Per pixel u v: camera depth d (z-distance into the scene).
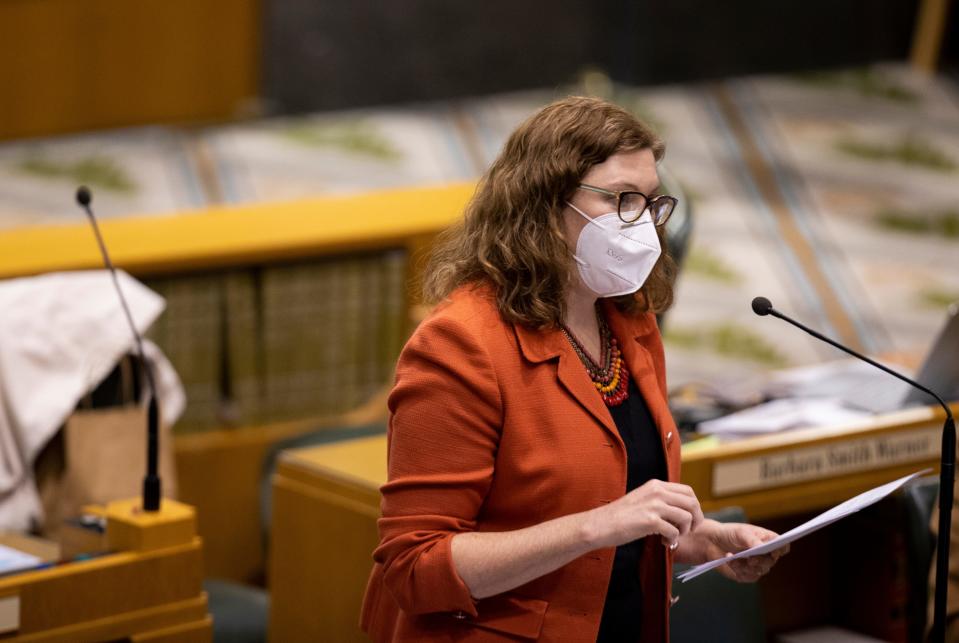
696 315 28.34
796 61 41.72
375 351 18.92
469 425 8.54
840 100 39.97
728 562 9.55
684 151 36.41
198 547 12.21
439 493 8.52
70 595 11.58
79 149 34.06
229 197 32.06
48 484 15.27
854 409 15.22
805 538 15.39
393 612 9.25
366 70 38.50
